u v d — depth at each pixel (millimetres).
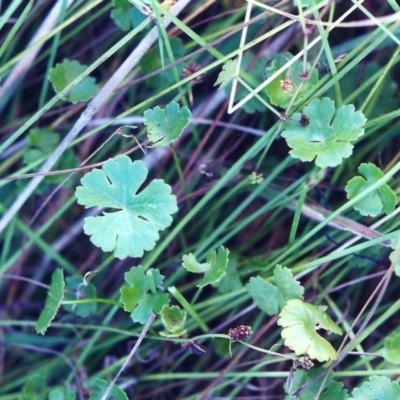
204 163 257
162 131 221
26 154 254
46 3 253
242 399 249
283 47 249
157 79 248
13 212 253
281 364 258
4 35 255
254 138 261
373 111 256
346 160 257
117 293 264
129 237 209
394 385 217
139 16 238
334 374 232
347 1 260
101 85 263
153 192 210
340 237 247
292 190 250
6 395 259
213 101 255
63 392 243
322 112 217
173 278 258
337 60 226
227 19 254
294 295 226
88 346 256
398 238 220
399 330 252
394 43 253
